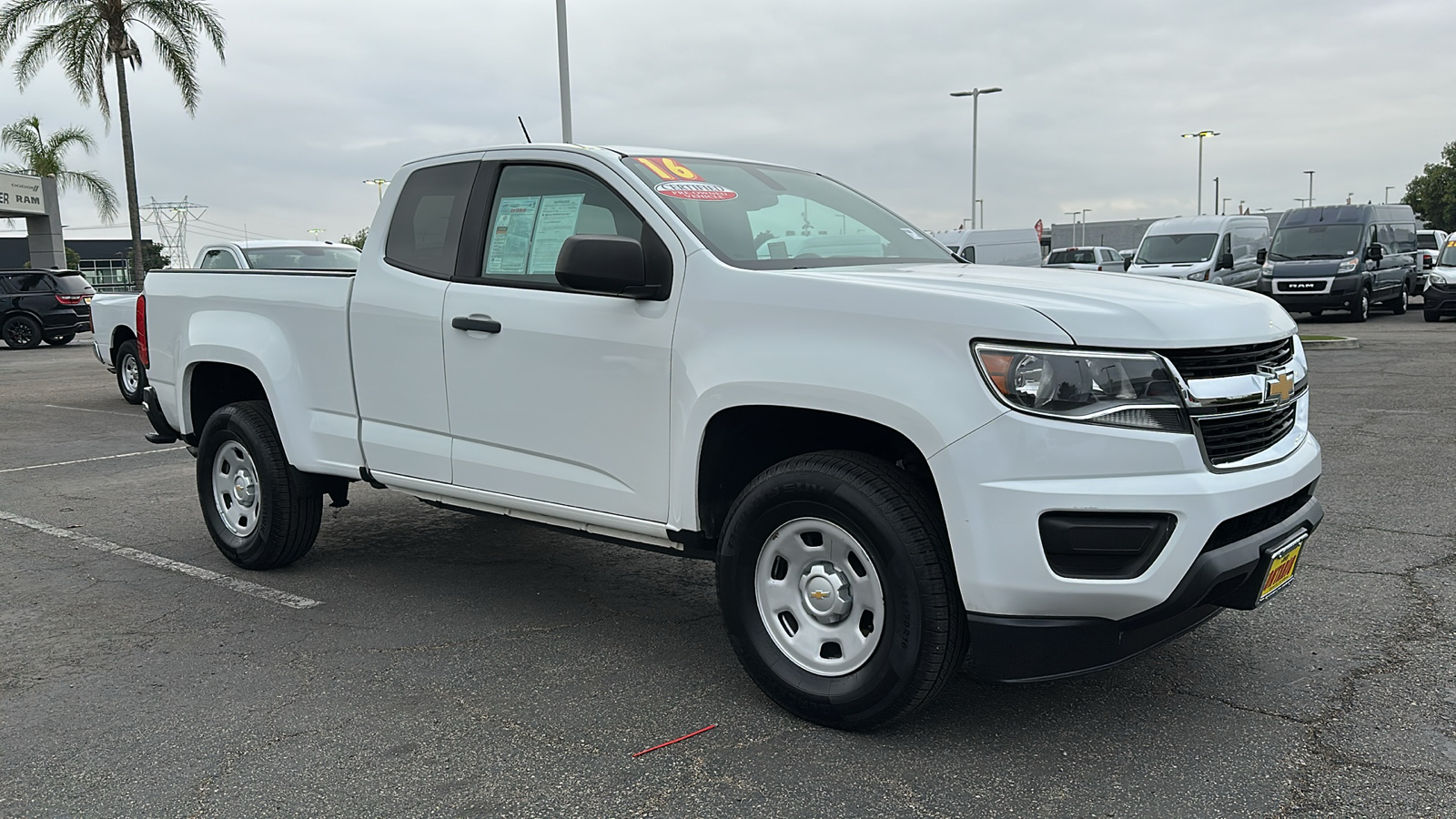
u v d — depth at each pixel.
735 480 3.74
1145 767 3.11
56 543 5.97
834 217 4.33
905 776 3.08
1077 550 2.92
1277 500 3.18
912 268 3.82
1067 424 2.91
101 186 36.69
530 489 4.09
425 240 4.48
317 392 4.84
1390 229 23.16
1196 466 2.96
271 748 3.33
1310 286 21.08
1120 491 2.88
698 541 3.68
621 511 3.83
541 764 3.20
